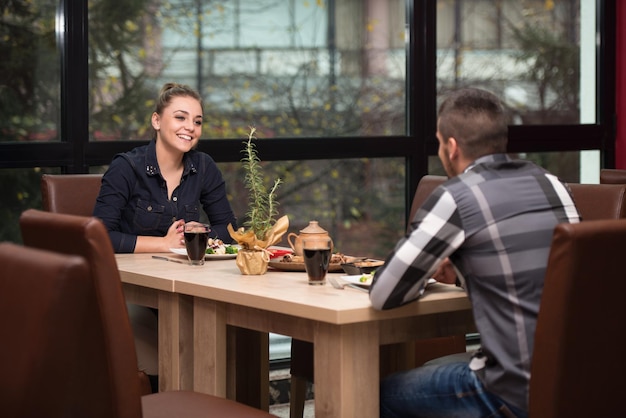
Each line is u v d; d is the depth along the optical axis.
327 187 4.83
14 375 1.77
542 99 5.40
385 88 4.94
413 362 3.33
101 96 4.26
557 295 2.13
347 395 2.42
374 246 4.98
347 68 4.84
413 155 4.98
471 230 2.33
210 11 4.50
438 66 5.05
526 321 2.29
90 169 4.22
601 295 2.17
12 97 4.06
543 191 2.39
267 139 4.59
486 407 2.38
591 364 2.21
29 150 4.05
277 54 4.67
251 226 2.96
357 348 2.43
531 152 5.32
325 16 4.77
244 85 4.59
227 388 3.07
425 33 4.96
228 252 3.38
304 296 2.52
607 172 3.90
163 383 3.01
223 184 3.83
